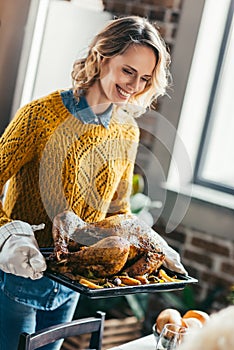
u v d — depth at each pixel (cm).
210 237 352
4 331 225
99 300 351
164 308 364
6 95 366
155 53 188
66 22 361
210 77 365
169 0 361
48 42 363
